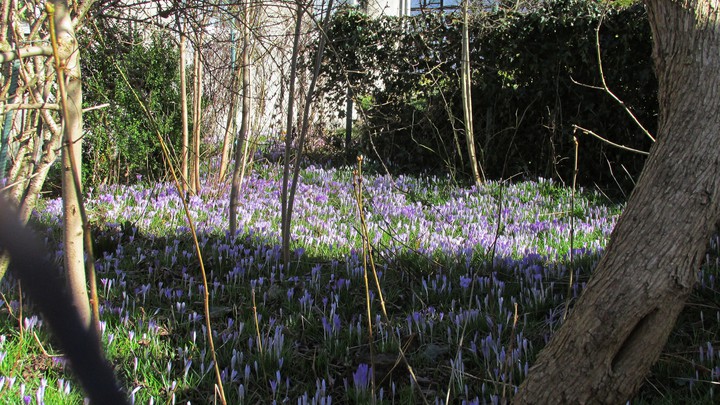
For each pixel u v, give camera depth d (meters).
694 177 2.40
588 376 2.48
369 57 11.10
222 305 4.77
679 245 2.40
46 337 3.70
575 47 9.85
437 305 4.80
